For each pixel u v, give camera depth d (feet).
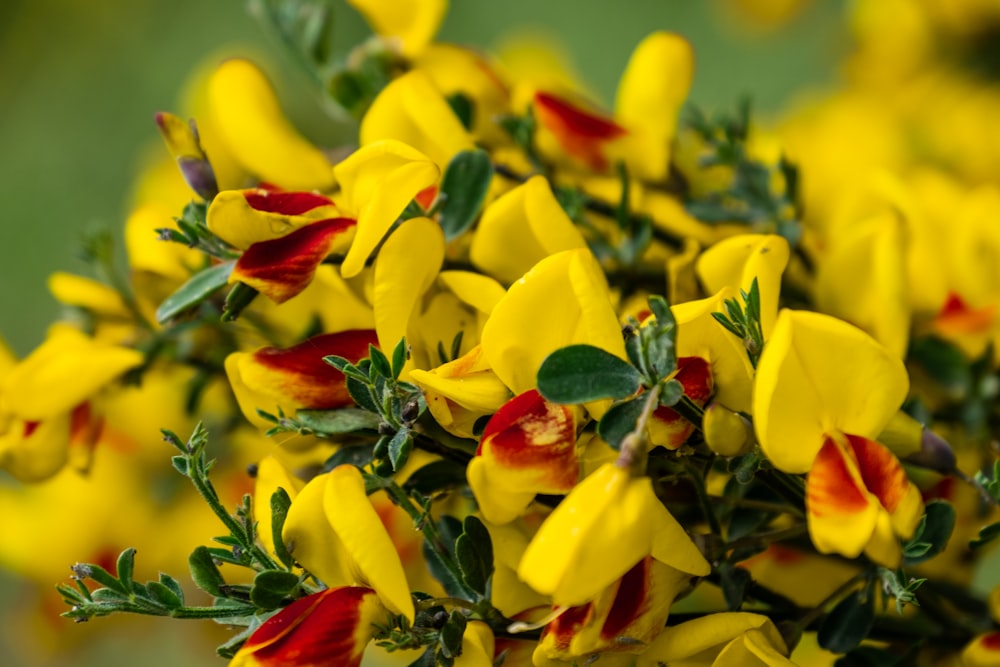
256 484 1.20
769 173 1.36
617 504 1.13
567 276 1.15
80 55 4.25
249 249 1.20
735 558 1.20
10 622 3.07
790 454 1.16
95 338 1.35
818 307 1.32
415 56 1.38
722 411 1.14
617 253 1.30
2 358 1.34
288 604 1.17
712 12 3.66
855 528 1.14
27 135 4.23
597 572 1.13
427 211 1.23
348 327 1.29
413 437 1.18
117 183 4.10
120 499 1.51
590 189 1.35
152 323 1.34
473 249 1.23
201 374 1.35
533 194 1.21
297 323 1.32
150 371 1.35
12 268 4.08
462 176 1.24
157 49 4.19
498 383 1.17
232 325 1.32
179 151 1.24
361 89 1.38
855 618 1.21
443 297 1.21
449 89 1.37
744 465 1.16
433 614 1.18
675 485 1.22
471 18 4.07
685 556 1.14
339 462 1.20
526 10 4.00
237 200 1.19
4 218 4.13
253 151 1.29
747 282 1.18
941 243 1.44
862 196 1.40
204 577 1.16
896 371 1.15
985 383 1.35
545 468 1.15
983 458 1.35
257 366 1.20
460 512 1.29
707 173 1.41
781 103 3.56
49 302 4.02
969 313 1.38
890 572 1.19
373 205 1.18
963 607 1.29
